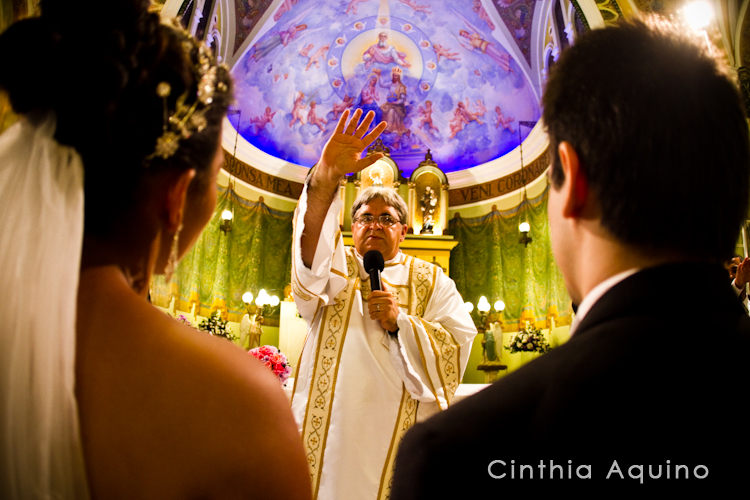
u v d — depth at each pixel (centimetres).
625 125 65
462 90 1402
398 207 278
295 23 1312
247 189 1282
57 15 76
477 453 58
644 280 63
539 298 1162
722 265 66
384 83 1446
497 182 1318
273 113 1372
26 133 74
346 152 237
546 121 76
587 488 54
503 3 1218
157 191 80
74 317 70
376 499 215
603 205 66
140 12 79
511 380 64
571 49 76
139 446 65
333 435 223
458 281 1303
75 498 65
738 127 67
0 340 68
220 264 1185
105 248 78
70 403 66
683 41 69
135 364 68
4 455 65
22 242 70
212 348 73
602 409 55
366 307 250
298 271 240
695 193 62
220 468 66
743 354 57
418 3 1331
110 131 73
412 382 231
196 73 82
